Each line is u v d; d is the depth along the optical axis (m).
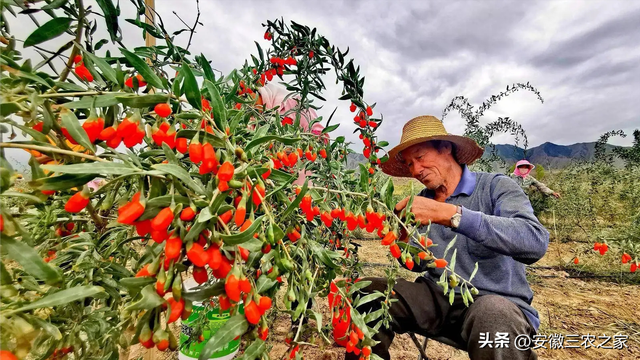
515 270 1.91
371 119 1.99
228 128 0.85
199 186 0.73
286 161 1.38
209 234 0.70
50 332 0.61
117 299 1.01
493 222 1.59
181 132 0.79
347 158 2.27
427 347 2.83
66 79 0.93
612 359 2.63
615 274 4.64
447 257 2.01
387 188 1.15
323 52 2.10
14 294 0.58
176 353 2.22
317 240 1.57
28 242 0.57
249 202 0.80
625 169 6.78
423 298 1.96
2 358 0.51
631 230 4.88
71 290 0.59
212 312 1.71
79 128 0.65
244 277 0.69
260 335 0.75
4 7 0.81
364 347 1.08
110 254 1.15
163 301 0.62
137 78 1.05
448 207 1.59
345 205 1.23
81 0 0.85
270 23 2.15
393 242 1.14
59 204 1.15
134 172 0.64
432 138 2.07
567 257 5.52
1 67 0.66
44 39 0.80
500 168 6.33
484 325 1.53
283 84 2.19
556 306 3.69
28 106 0.66
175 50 1.38
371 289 1.97
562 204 6.49
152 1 1.63
